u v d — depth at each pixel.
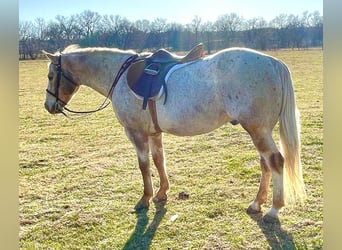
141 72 3.27
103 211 3.54
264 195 3.32
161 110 3.16
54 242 3.01
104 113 9.13
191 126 3.11
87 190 4.12
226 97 2.93
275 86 2.88
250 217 3.27
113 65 3.58
